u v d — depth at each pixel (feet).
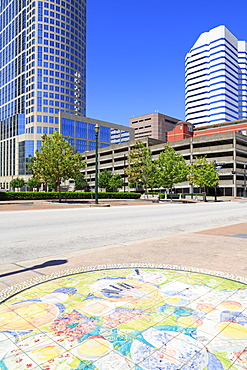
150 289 12.00
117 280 13.23
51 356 7.16
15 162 314.76
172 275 14.05
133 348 7.50
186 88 496.23
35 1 303.68
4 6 365.81
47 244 23.84
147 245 22.43
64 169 92.32
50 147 96.27
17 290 11.88
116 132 358.64
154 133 436.35
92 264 16.67
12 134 324.60
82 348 7.51
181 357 7.10
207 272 14.52
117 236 27.86
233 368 6.67
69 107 322.55
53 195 115.44
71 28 329.93
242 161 188.55
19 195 106.93
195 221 41.73
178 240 24.64
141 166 131.95
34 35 302.86
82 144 319.88
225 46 448.24
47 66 305.73
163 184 122.11
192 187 195.31
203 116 462.19
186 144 207.51
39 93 300.81
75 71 333.62
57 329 8.53
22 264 17.01
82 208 73.26
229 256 18.60
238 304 10.39
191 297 11.09
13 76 337.93
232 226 34.88
